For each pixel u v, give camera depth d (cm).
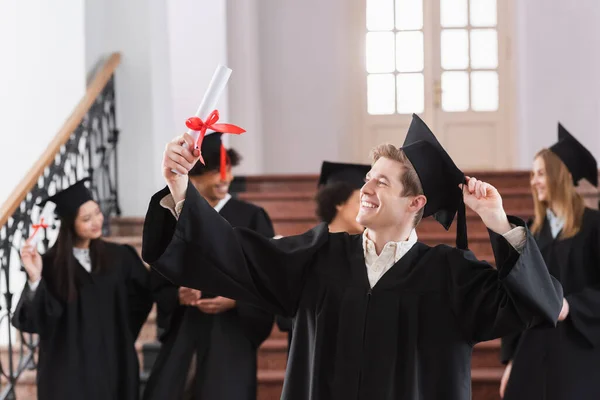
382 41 1017
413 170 242
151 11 707
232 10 910
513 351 451
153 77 708
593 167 457
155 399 432
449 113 1017
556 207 441
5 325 631
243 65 912
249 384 436
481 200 231
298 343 252
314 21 1007
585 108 979
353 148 1019
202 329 441
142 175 707
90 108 655
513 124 1012
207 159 432
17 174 653
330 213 406
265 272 251
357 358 240
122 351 459
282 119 1010
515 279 222
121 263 470
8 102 657
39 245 619
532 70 981
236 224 455
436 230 684
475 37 1014
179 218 236
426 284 244
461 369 240
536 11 981
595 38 975
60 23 664
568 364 422
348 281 246
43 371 447
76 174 630
